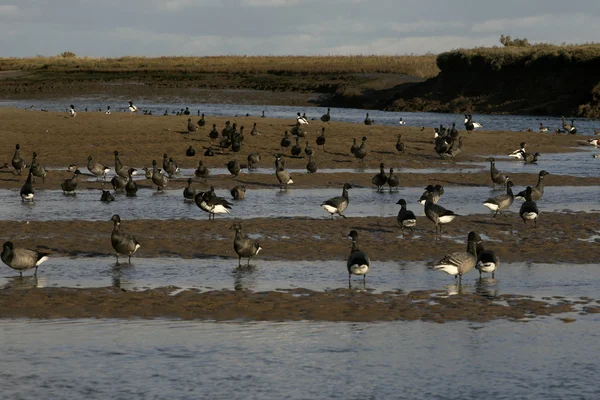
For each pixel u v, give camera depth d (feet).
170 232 88.74
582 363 47.60
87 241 83.87
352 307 59.16
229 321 55.98
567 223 95.66
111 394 42.83
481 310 58.59
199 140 180.96
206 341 51.57
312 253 79.20
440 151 166.50
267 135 190.70
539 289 65.26
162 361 47.85
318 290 64.44
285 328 54.39
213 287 65.41
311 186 131.23
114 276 69.26
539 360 48.14
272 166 156.25
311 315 57.31
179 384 44.29
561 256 78.33
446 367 46.98
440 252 79.87
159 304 59.72
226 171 148.97
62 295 61.77
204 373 45.98
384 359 48.37
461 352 49.60
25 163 149.38
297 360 48.16
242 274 70.33
